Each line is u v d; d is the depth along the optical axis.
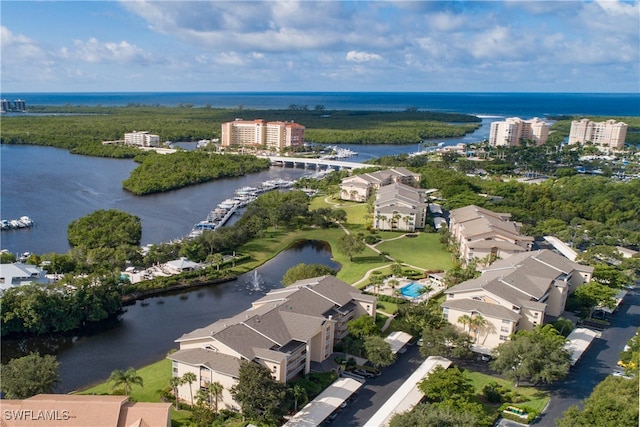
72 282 188.38
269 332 142.12
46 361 134.50
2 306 172.50
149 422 110.75
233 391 124.50
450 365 151.75
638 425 108.62
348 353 157.38
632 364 147.50
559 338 154.25
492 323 163.00
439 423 109.25
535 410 129.75
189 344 139.50
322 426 123.38
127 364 159.12
